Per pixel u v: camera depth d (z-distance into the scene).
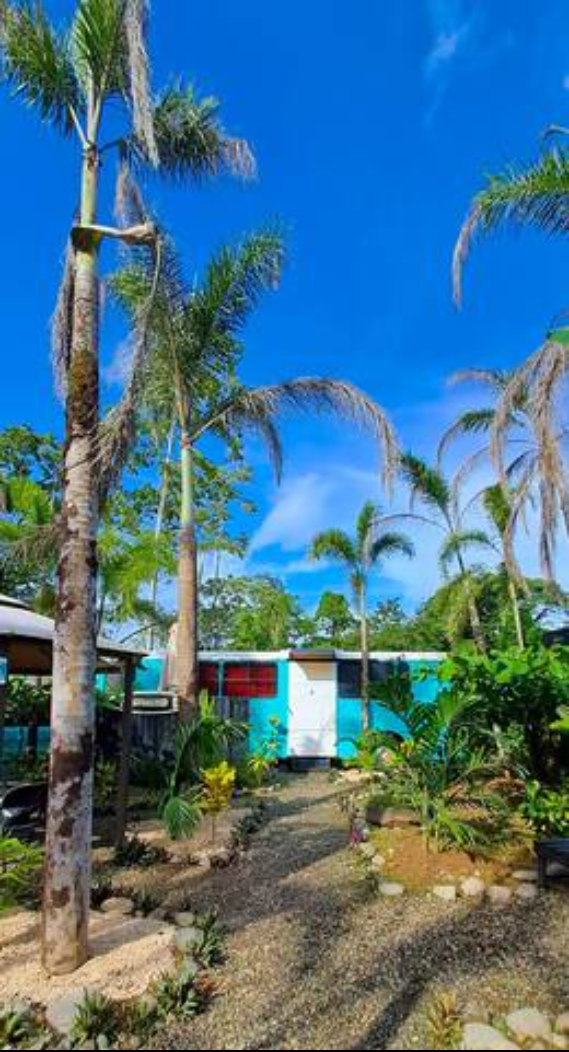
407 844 6.18
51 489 18.09
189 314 10.73
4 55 5.39
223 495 22.08
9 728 10.96
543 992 3.67
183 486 11.04
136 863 6.37
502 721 6.91
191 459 11.12
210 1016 3.50
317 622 25.03
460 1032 3.28
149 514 20.64
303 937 4.50
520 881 5.32
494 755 7.21
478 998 3.62
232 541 23.02
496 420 8.48
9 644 6.34
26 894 5.24
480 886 5.22
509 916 4.75
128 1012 3.47
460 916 4.78
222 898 5.38
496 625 15.34
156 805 8.82
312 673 14.77
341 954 4.22
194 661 10.38
